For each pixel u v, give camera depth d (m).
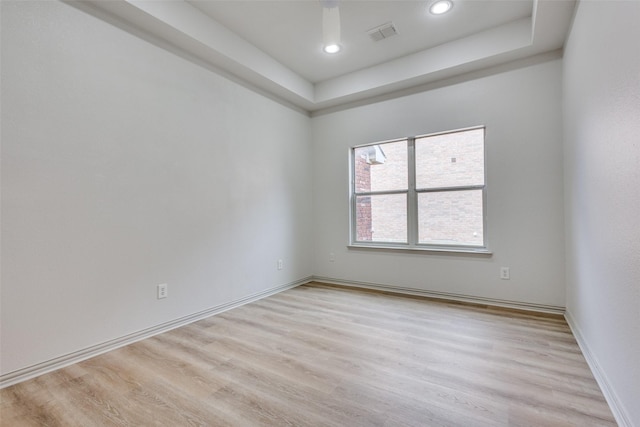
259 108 3.82
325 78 4.21
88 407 1.66
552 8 2.35
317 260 4.71
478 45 3.19
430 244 3.81
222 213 3.32
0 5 1.86
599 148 1.76
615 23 1.47
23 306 1.94
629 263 1.35
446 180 3.71
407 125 3.88
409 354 2.24
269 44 3.38
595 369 1.91
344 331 2.70
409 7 2.77
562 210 3.01
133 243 2.53
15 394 1.78
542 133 3.10
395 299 3.68
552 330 2.65
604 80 1.65
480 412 1.58
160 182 2.73
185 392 1.79
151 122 2.67
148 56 2.65
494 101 3.34
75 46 2.19
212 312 3.17
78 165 2.20
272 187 4.01
